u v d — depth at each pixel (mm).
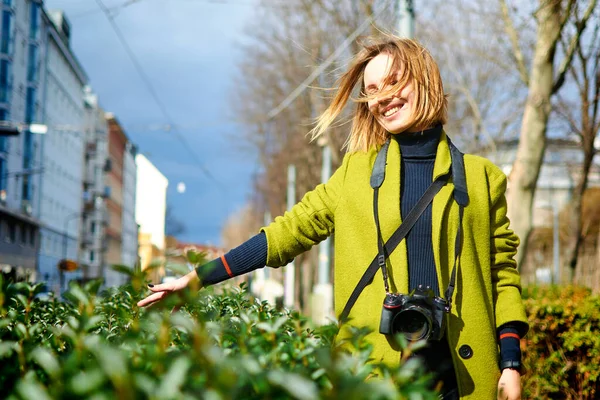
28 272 3439
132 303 2293
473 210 2746
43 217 60750
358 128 2971
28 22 55281
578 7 12453
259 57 37375
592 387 6074
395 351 2533
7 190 51312
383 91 2797
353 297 2689
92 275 80750
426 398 1400
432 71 2818
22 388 1120
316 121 3119
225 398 1149
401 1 11742
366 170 2820
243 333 1640
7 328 2045
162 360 1381
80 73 74000
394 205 2701
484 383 2605
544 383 6145
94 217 81562
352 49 20250
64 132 68625
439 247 2664
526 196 13203
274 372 1162
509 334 2701
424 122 2795
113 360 1126
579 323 6145
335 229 2793
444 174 2750
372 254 2691
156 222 133125
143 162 133750
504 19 16203
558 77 13078
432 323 2488
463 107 27719
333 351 1546
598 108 19766
